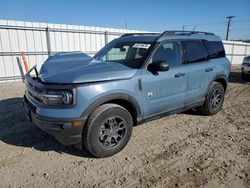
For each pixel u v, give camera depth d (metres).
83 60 4.23
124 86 3.48
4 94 7.90
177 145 3.99
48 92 3.11
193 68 4.62
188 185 2.91
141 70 3.74
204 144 4.05
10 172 3.14
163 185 2.91
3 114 5.52
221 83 5.71
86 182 2.96
